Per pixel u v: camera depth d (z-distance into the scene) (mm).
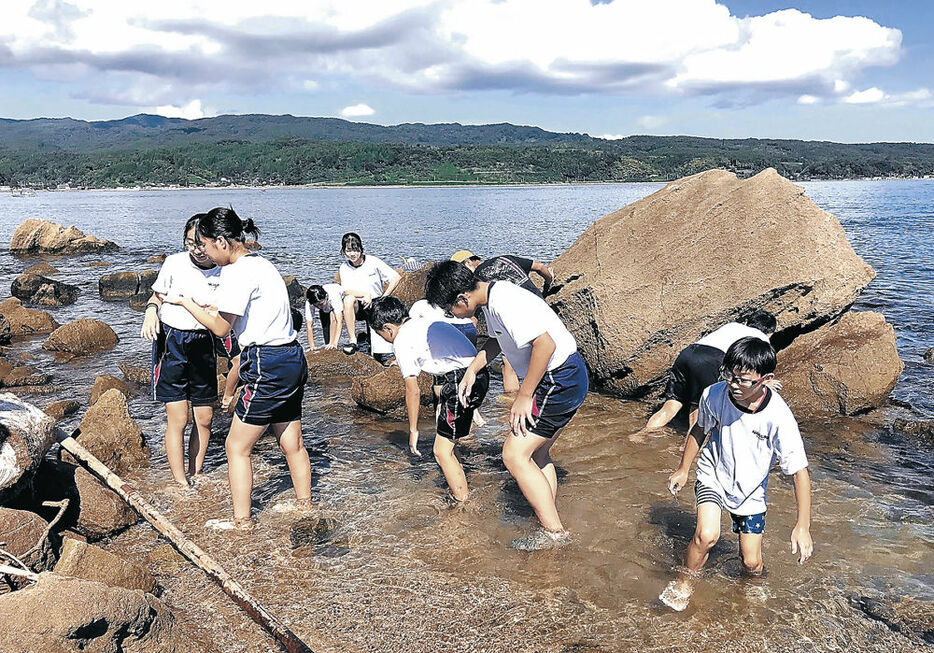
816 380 7555
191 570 4609
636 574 4570
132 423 6449
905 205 51000
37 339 11797
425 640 3922
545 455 5344
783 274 7914
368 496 5699
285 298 5070
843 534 5035
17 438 4660
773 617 4113
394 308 5930
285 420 5176
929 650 3832
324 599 4285
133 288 16500
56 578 3568
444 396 5445
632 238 8984
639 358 7980
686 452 4668
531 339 4570
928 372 8914
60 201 93062
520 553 4816
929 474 6047
